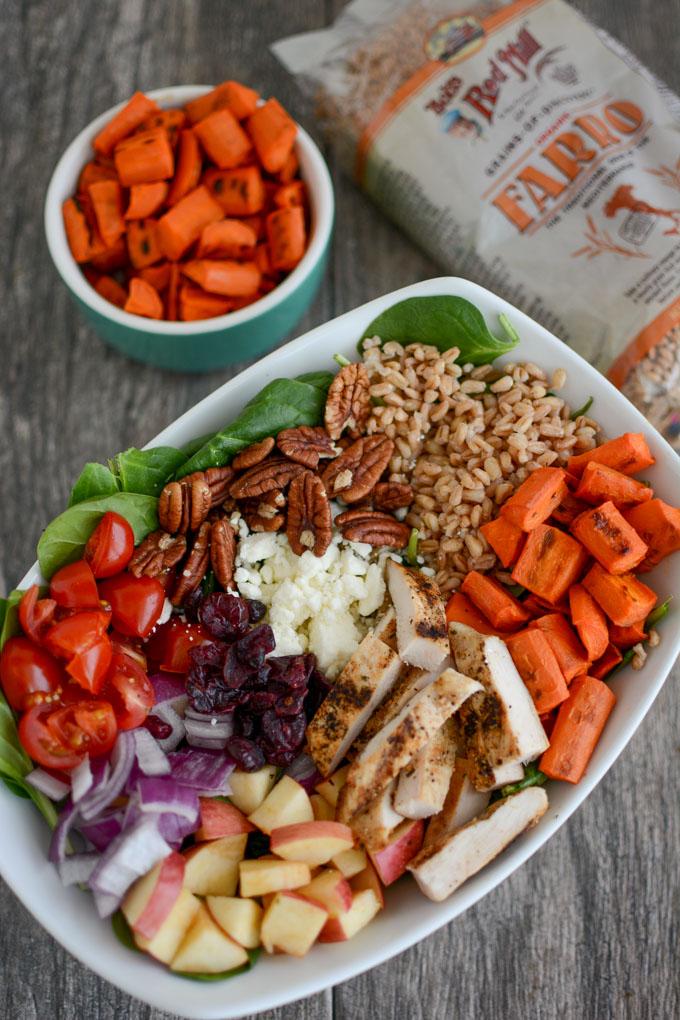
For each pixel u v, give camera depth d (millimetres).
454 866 466
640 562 503
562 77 631
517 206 624
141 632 490
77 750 465
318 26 683
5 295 648
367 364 533
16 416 635
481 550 514
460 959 562
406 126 637
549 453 519
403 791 472
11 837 464
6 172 663
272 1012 554
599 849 573
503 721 472
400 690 493
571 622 502
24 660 474
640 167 615
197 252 604
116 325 590
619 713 490
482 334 521
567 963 562
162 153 587
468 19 644
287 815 473
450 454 530
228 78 675
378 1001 557
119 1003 554
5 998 555
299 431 515
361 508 523
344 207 665
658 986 561
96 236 600
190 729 484
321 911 455
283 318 604
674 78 668
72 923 455
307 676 488
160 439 516
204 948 453
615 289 604
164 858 456
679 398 592
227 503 515
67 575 487
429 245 646
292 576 509
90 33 675
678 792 579
